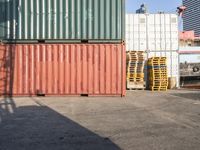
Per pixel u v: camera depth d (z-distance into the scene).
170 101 18.62
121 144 8.83
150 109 15.40
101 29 20.72
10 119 12.60
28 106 16.25
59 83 20.69
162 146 8.62
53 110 14.94
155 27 28.00
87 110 14.98
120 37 20.70
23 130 10.60
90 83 20.73
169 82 28.05
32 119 12.59
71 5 20.69
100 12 20.72
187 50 34.06
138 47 27.88
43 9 20.59
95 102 17.97
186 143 8.95
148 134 10.05
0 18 20.47
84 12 20.70
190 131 10.49
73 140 9.26
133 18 27.91
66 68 20.72
